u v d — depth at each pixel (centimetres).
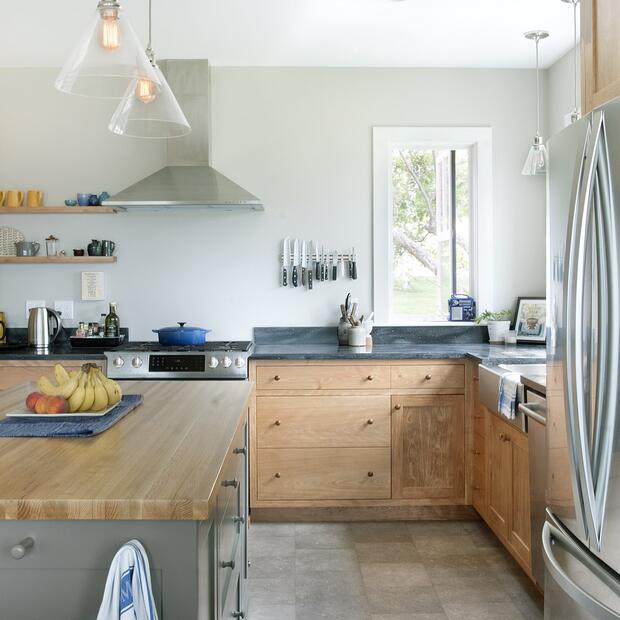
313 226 422
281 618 255
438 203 443
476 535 343
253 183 421
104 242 413
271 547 327
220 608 162
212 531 145
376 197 421
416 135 421
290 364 361
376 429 363
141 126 215
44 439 169
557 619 197
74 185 419
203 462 147
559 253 193
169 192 376
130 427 183
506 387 285
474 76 423
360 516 367
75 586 125
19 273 419
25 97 417
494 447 317
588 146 167
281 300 423
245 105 420
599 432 163
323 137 421
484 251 424
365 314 424
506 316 418
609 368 157
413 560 311
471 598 271
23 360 365
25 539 124
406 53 396
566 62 396
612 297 156
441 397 363
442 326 421
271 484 363
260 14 336
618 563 156
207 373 356
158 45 380
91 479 134
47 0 317
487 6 328
